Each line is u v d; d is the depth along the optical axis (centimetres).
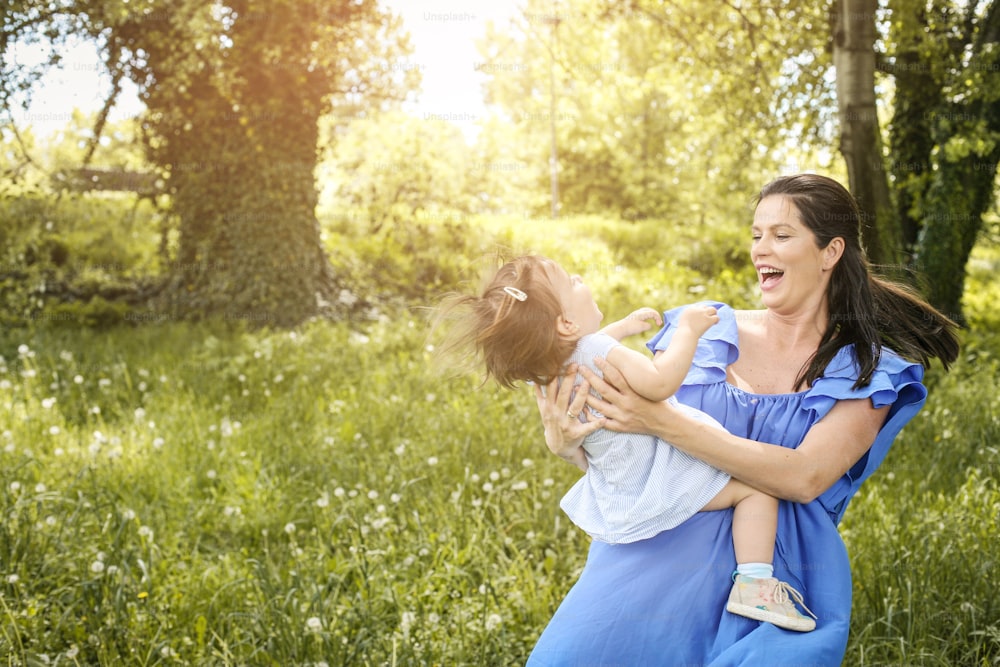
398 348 902
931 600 368
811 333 251
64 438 612
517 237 1523
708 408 245
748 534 226
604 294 1225
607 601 225
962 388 743
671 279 1408
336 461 568
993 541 418
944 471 547
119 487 534
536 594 400
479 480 527
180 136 1173
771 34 1195
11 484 481
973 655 348
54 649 367
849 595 228
